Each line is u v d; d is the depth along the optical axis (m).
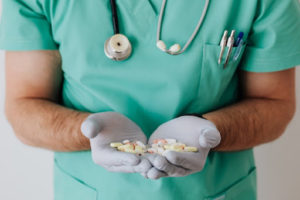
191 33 0.92
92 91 0.94
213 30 0.92
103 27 0.91
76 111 0.95
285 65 0.99
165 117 0.96
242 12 0.94
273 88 1.03
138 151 0.76
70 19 0.92
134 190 0.94
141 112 0.95
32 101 0.97
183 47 0.92
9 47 0.95
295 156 1.55
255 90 1.04
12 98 1.00
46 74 0.98
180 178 0.94
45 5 0.94
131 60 0.91
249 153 1.11
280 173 1.57
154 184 0.93
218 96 0.99
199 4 0.92
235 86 1.06
